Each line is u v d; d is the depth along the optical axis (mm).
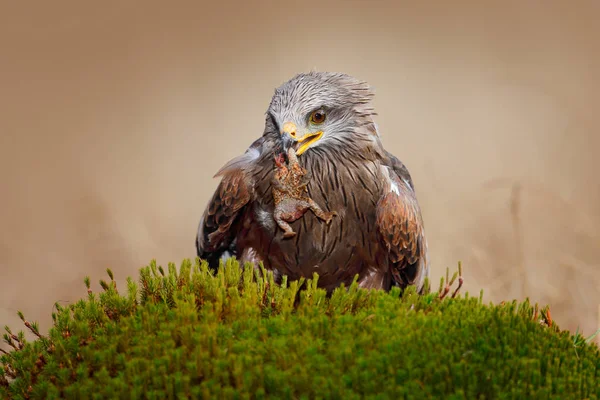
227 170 7566
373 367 4859
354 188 7402
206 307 5625
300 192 7277
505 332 5379
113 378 5109
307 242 7547
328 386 4688
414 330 5293
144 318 5551
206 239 7848
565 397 4848
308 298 5891
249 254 7762
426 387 4680
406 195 7566
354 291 6031
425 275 7785
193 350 5215
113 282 6176
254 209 7570
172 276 6215
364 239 7590
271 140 7422
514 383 4871
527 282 11695
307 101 7219
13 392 5348
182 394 4766
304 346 5062
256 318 5598
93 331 5742
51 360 5422
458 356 4980
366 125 7426
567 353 5402
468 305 5855
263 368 4922
